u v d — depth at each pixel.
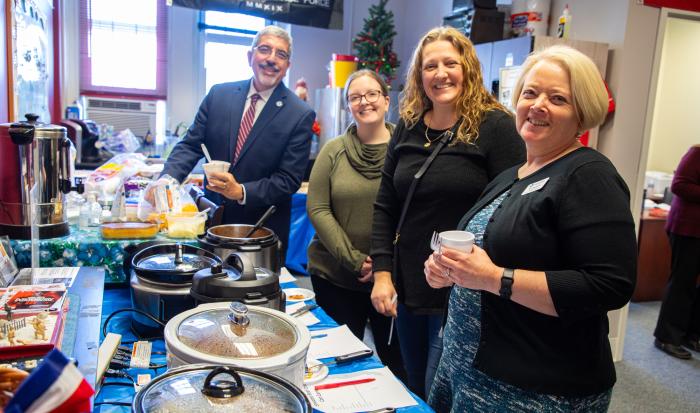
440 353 1.69
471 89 1.64
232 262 1.32
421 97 1.78
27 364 0.88
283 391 0.81
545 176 1.17
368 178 2.13
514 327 1.17
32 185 1.63
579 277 1.04
